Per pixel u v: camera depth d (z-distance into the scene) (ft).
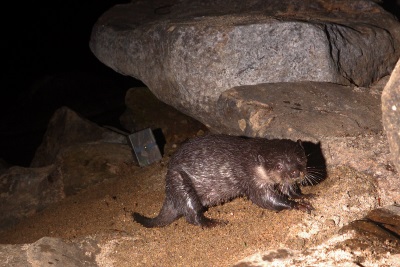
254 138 9.53
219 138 9.45
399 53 12.24
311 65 10.93
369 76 11.76
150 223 9.50
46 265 8.54
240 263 7.95
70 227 10.47
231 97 10.73
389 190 8.91
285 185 9.03
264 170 8.80
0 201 12.67
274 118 10.12
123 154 12.94
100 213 10.62
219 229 8.91
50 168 13.01
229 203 9.64
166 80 11.95
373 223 8.16
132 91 14.55
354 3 12.75
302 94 10.60
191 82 11.42
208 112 11.53
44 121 21.86
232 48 11.01
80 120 14.67
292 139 9.75
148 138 12.46
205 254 8.39
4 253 8.86
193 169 9.30
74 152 13.02
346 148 9.53
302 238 8.19
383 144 9.53
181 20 12.35
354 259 7.49
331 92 10.65
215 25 11.28
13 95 26.84
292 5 12.77
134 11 14.55
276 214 8.91
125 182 11.80
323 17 12.48
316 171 9.38
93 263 8.76
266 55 10.94
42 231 10.84
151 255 8.66
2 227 12.39
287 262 7.77
